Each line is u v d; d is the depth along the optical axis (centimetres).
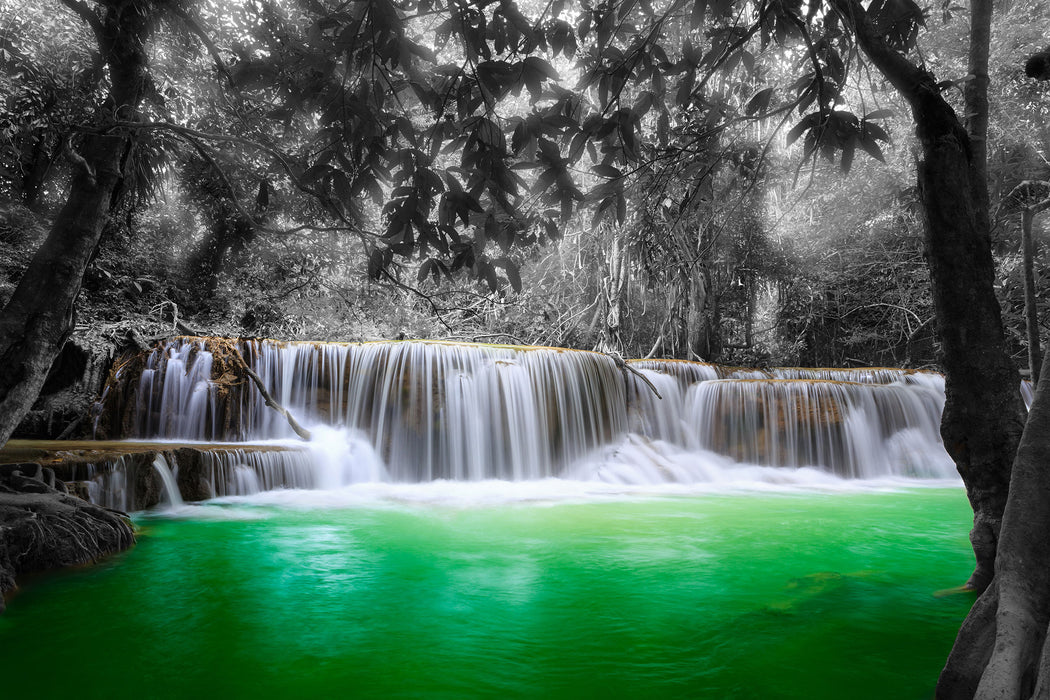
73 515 554
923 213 323
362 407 1202
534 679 316
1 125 634
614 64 250
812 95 278
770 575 522
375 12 204
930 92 304
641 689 305
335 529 718
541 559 580
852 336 2244
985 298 317
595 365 1366
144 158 479
